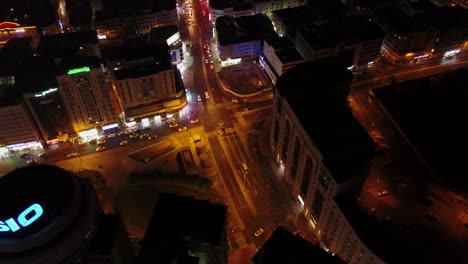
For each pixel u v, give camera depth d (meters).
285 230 129.50
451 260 166.88
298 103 187.25
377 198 193.75
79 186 154.12
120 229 153.38
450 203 192.75
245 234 193.25
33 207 136.88
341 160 165.38
